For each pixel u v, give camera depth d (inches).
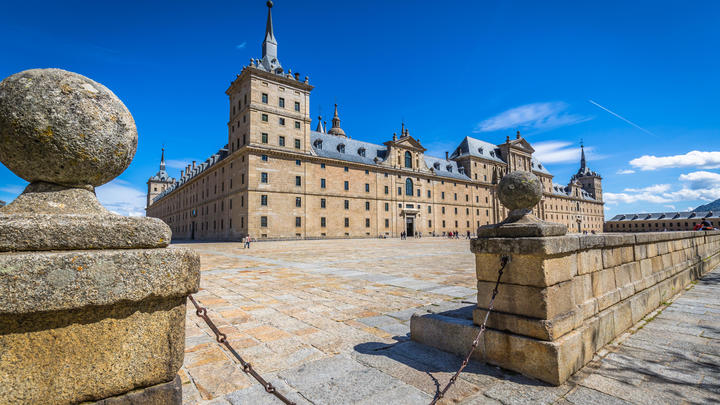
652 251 279.1
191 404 120.4
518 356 144.6
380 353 169.0
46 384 61.8
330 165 2081.7
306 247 1232.2
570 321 150.6
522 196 163.6
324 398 124.3
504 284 155.6
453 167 3024.1
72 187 77.3
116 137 78.7
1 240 59.2
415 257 752.3
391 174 2391.7
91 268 62.7
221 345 182.5
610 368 149.0
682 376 141.1
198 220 2532.0
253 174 1765.5
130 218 71.5
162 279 70.6
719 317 228.5
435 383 136.1
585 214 4434.1
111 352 67.4
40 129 69.1
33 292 57.8
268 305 274.5
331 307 267.1
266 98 1851.6
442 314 187.8
